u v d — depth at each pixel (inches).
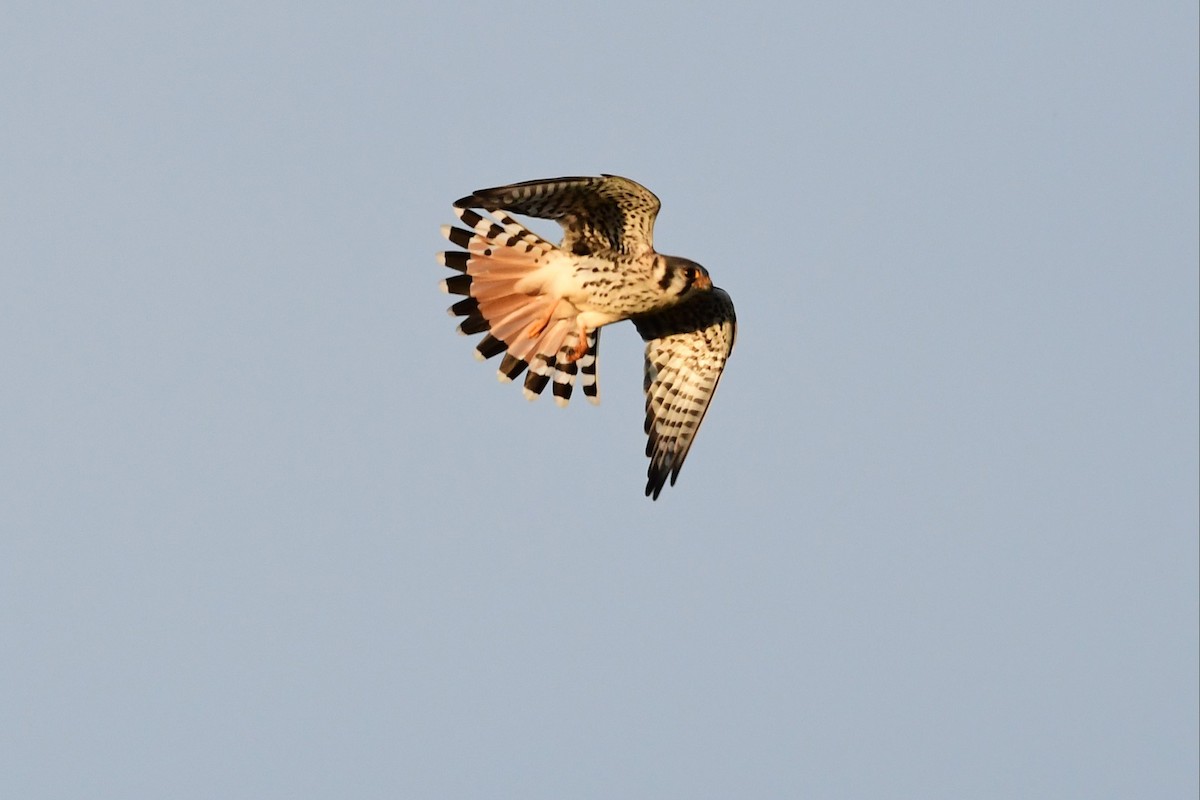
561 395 600.1
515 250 577.6
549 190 549.6
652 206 564.4
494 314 592.4
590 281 582.6
